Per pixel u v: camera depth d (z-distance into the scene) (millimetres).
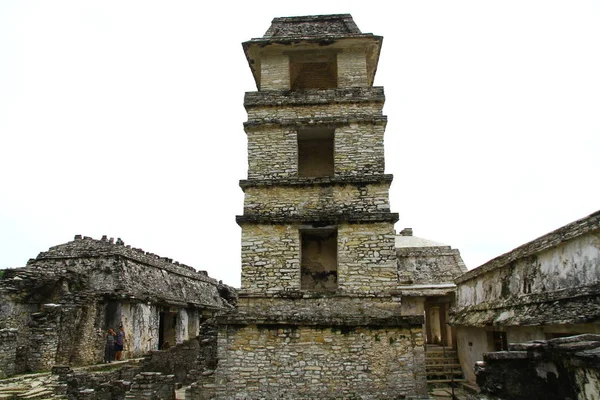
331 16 19562
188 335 33219
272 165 16391
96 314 24547
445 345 25516
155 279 30391
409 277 26375
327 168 18703
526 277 13930
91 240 28578
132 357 25828
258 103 16969
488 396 7258
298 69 20766
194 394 14164
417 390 13695
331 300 14781
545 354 6723
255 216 15586
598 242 10250
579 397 6004
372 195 15789
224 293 42812
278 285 15023
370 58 18922
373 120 16516
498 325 14398
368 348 14078
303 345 14180
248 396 13883
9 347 20984
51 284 25375
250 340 14305
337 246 15641
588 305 10008
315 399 13742
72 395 16984
